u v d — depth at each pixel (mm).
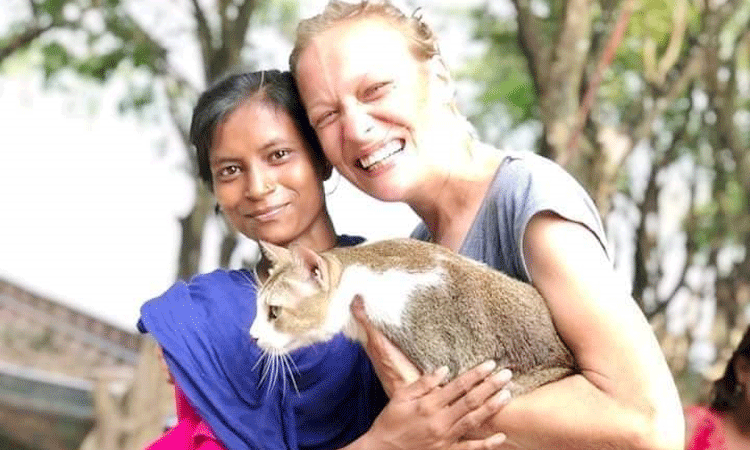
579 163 5973
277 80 2137
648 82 7035
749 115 8805
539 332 1936
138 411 6004
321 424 2066
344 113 1999
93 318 10336
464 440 1936
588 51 6328
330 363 2061
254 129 2105
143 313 2061
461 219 2031
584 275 1881
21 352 10172
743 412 2443
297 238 2156
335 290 2006
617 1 6707
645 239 8711
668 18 6895
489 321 1949
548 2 6773
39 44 7555
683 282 8383
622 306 1883
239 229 2170
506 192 1964
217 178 2148
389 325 1960
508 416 1904
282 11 8391
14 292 10352
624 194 8812
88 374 9422
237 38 6898
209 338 2051
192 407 2031
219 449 2014
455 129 2047
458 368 1943
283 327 2023
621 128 6605
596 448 1870
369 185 2023
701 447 2447
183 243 6855
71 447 9430
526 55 5988
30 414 9453
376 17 2027
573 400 1876
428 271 1983
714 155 8555
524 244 1922
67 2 7195
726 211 8711
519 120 8352
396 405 1925
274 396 2039
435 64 2047
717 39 7340
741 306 8383
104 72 7328
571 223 1906
